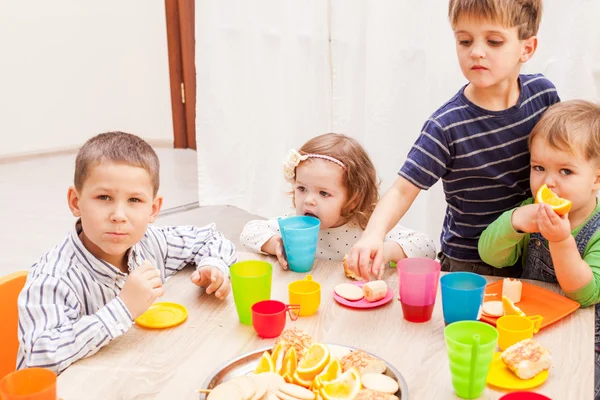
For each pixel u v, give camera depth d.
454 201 1.57
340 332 1.08
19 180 4.39
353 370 0.89
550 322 1.09
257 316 1.04
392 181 2.48
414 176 1.44
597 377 1.30
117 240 1.14
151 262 1.37
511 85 1.42
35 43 4.88
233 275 1.10
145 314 1.15
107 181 1.12
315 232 1.33
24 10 4.79
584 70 1.96
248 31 2.84
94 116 5.25
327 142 1.58
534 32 1.35
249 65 2.88
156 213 1.25
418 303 1.10
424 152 1.45
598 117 1.26
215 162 3.13
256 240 1.49
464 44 1.33
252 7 2.79
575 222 1.31
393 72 2.37
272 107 2.85
